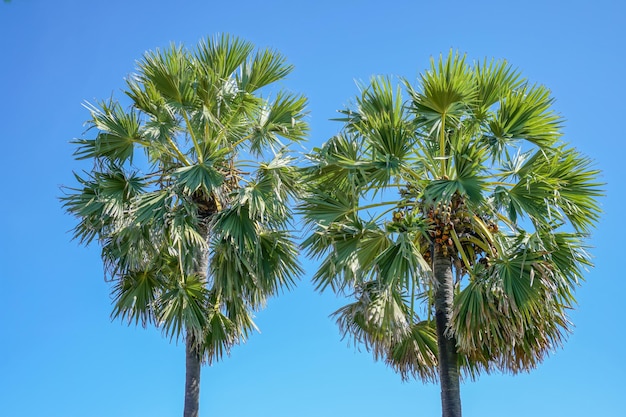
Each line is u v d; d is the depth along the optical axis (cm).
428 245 1214
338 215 1197
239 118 1480
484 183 1113
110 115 1362
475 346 1096
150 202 1322
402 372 1297
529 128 1166
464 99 1130
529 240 1090
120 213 1323
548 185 1112
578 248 1126
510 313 1070
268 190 1348
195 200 1398
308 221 1205
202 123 1370
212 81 1399
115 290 1398
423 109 1152
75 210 1327
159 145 1365
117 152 1377
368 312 1138
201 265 1370
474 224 1154
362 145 1198
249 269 1320
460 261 1178
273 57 1498
